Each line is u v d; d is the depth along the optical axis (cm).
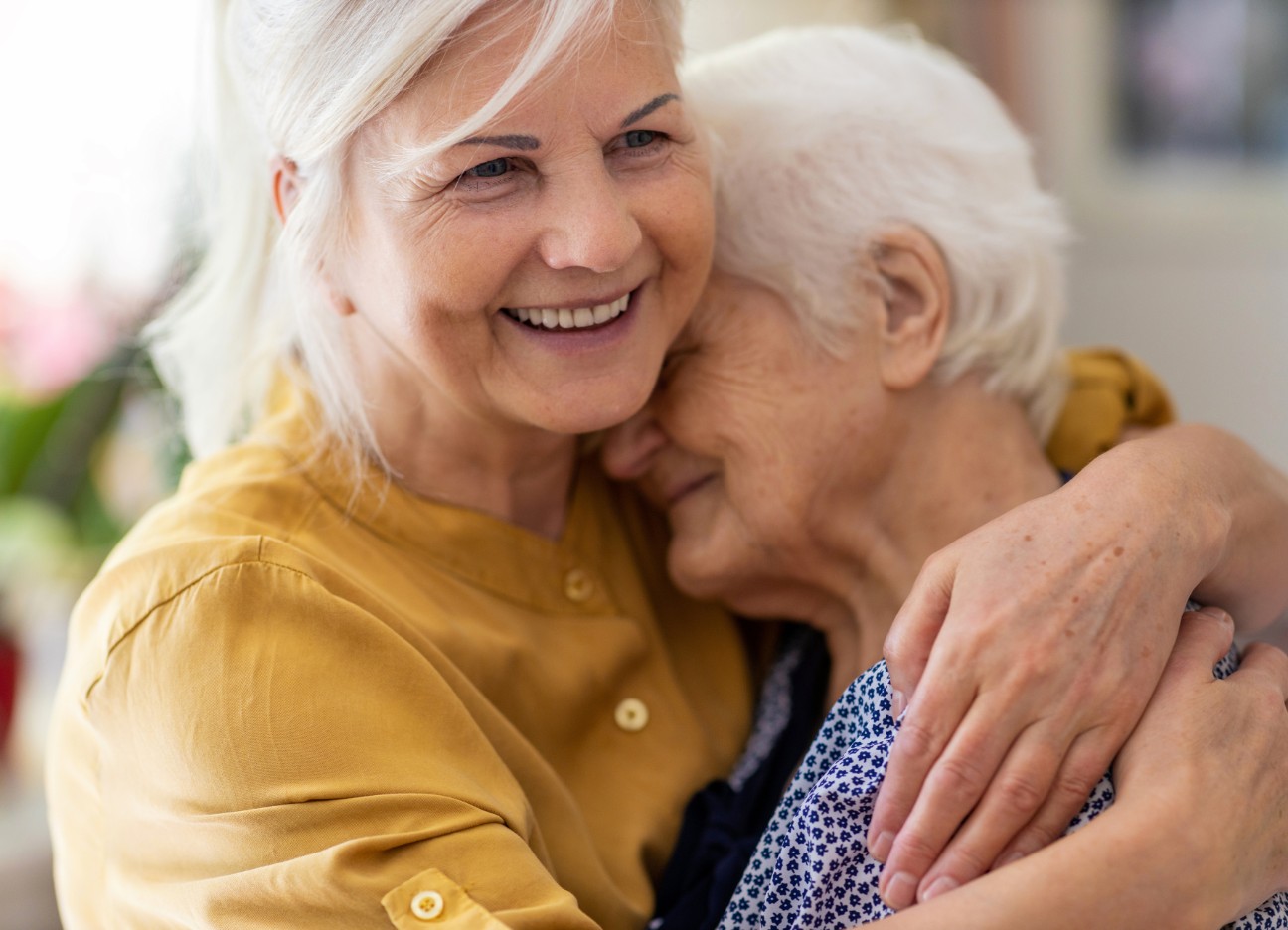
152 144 192
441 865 91
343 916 89
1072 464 127
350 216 102
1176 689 92
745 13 229
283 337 119
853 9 250
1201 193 331
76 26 196
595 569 123
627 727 119
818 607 125
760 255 115
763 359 115
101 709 97
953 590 93
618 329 105
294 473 111
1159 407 138
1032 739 88
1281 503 107
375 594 105
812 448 115
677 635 131
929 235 115
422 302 99
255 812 91
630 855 112
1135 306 333
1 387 206
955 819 89
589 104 95
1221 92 328
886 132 116
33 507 203
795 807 105
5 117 203
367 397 112
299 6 95
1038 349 122
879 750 98
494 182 97
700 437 118
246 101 108
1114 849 85
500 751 106
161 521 108
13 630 191
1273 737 92
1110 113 325
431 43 91
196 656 94
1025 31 311
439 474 115
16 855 175
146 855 97
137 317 188
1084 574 91
